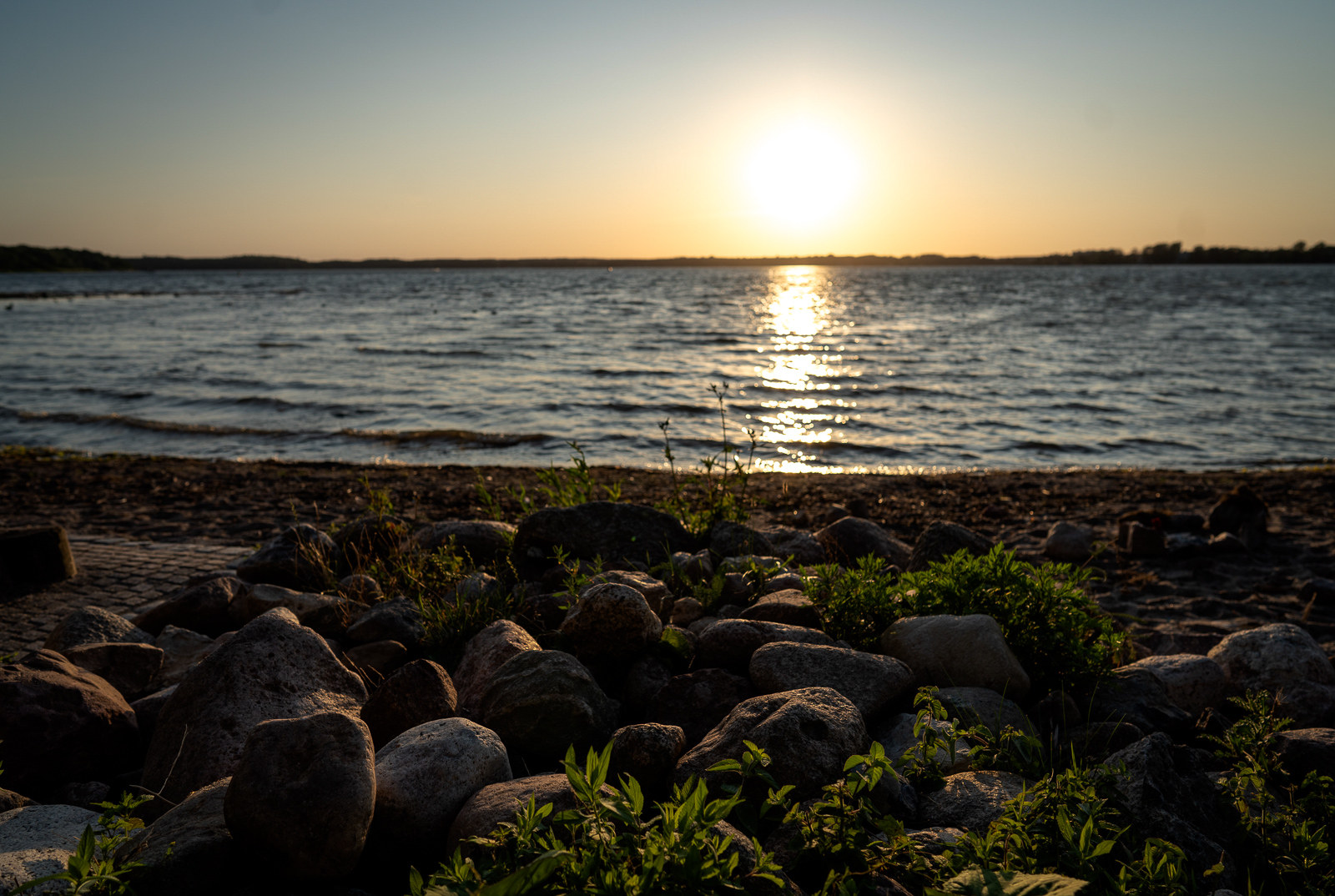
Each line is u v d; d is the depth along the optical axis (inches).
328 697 139.6
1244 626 243.9
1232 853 106.2
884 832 97.3
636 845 74.9
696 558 202.1
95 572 279.1
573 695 127.0
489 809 97.3
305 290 4547.2
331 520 382.3
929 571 180.7
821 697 123.0
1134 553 332.8
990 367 1127.6
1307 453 649.0
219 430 724.7
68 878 83.1
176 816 102.6
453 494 453.7
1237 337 1514.5
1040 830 90.4
